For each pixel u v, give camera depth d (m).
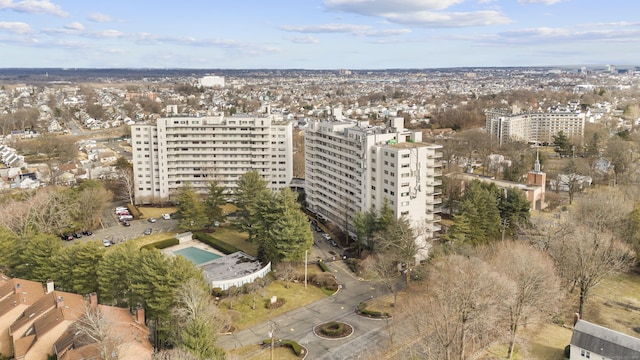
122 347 93.50
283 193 164.00
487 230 161.88
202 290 112.06
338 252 175.25
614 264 139.38
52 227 181.50
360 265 154.62
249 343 115.50
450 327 97.56
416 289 139.38
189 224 190.50
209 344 96.19
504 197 181.50
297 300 137.88
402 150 160.00
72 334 98.19
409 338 113.44
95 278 128.25
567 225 149.00
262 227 159.75
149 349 98.44
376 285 147.25
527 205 176.38
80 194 199.25
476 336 104.25
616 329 122.75
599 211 169.62
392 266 148.00
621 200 181.38
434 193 173.25
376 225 160.88
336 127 195.62
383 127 189.25
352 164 183.25
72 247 132.25
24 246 141.00
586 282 129.62
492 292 101.56
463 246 138.38
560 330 121.44
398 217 163.00
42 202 182.38
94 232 197.38
